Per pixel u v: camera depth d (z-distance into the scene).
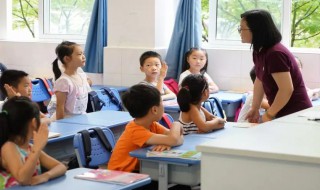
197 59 5.75
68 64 4.57
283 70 3.43
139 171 3.22
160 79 5.38
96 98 5.09
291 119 2.89
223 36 6.19
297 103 3.53
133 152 3.09
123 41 6.26
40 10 7.11
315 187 2.03
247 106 4.79
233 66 5.94
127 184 2.49
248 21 3.52
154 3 6.04
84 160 3.32
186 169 2.99
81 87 4.62
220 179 2.20
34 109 2.72
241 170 2.16
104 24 6.40
